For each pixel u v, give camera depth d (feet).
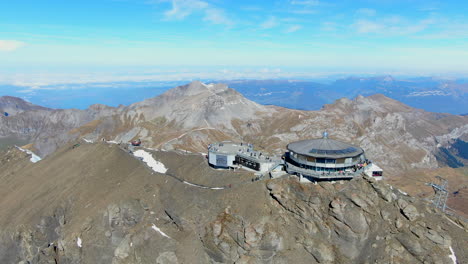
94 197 502.79
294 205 403.13
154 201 478.59
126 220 460.55
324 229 382.83
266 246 380.58
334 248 376.89
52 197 530.68
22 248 473.26
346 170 426.10
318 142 459.32
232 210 415.03
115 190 506.07
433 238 355.77
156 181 510.99
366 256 364.58
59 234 479.00
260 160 487.61
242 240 390.63
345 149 440.45
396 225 371.15
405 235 363.56
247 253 386.73
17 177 651.66
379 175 439.63
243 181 470.39
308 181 420.36
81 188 529.04
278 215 402.31
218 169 533.55
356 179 409.28
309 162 429.38
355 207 381.19
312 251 376.89
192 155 605.31
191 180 526.57
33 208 513.86
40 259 450.71
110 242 446.60
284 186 418.72
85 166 589.73
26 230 480.23
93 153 627.46
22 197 562.66
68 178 568.82
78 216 476.95
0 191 618.85
